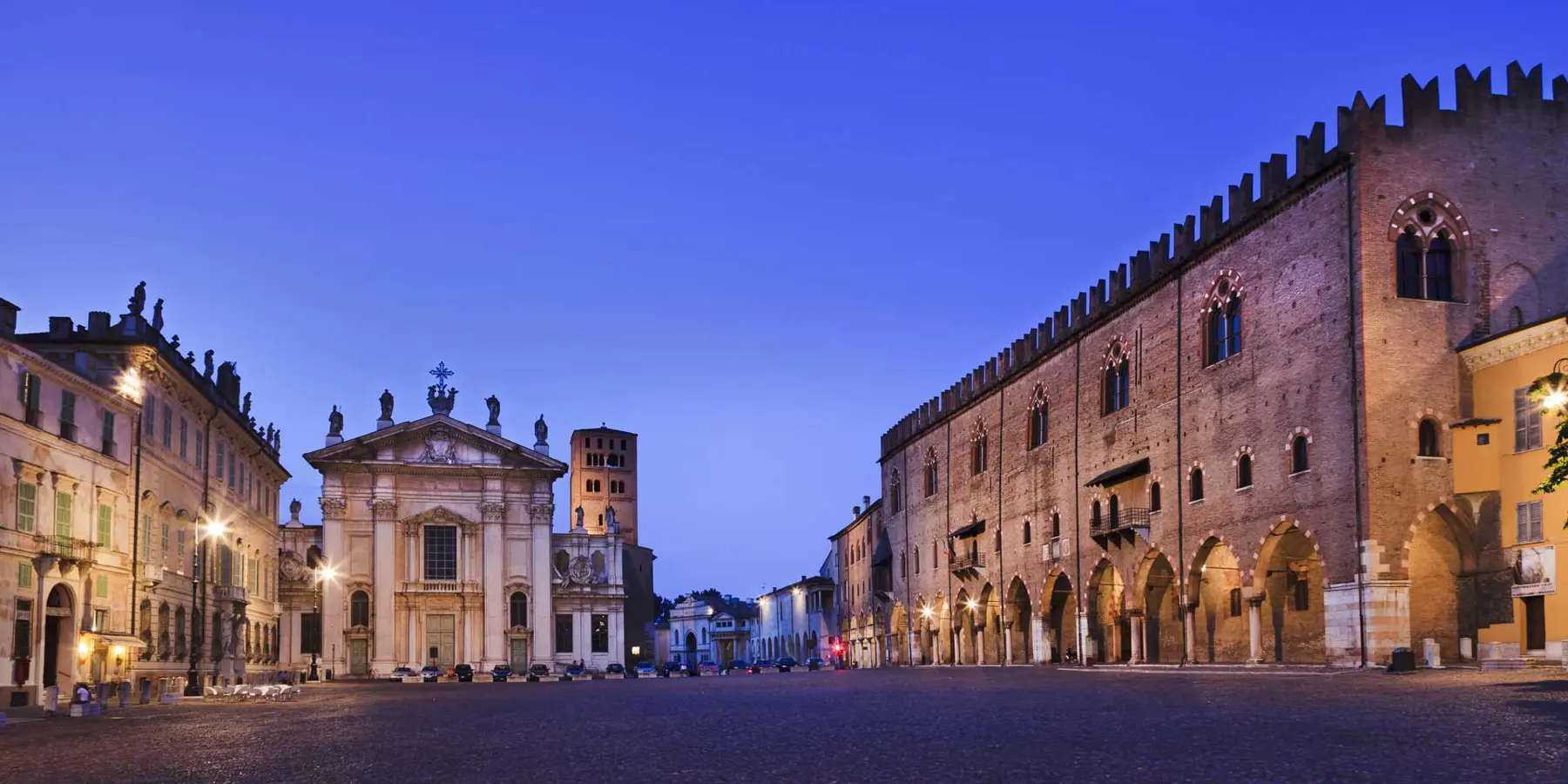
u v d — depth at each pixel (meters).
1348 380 54.53
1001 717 29.20
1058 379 85.06
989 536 96.62
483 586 122.50
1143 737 22.41
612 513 130.50
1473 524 52.78
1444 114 55.84
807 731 26.70
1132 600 73.75
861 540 136.88
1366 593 52.62
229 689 64.88
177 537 69.88
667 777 18.41
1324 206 56.88
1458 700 29.44
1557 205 56.53
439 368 126.56
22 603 51.69
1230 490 63.47
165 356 65.44
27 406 52.66
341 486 121.44
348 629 119.44
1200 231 67.38
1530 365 50.81
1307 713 27.19
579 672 121.94
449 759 22.53
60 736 33.62
